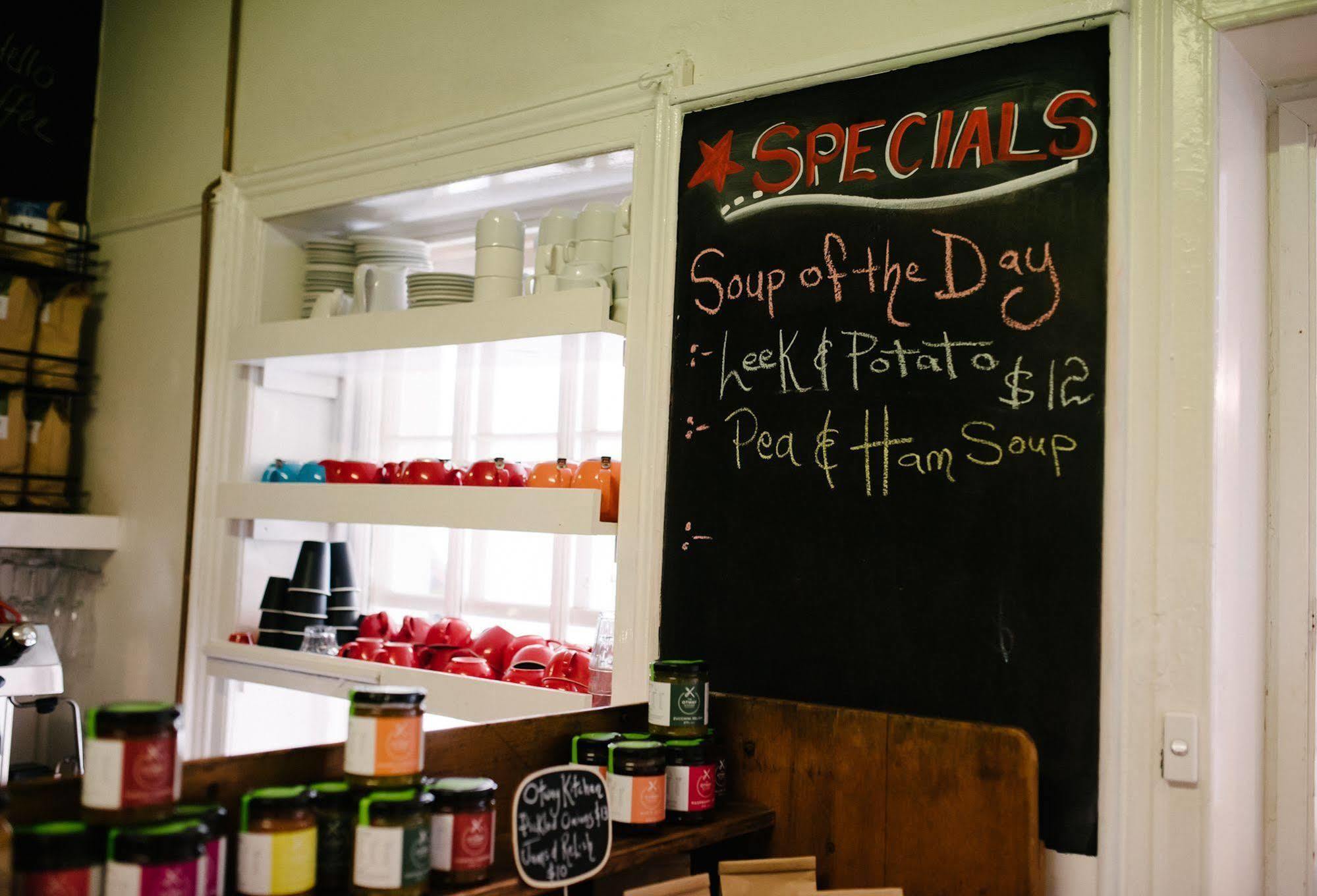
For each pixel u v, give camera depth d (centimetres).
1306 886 153
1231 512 146
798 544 169
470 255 264
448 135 223
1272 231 162
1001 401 154
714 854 162
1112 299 146
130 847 97
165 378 276
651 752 142
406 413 274
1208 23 145
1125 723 143
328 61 252
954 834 145
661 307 189
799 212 175
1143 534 144
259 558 262
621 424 234
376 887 109
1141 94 148
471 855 119
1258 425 157
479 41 225
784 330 174
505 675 207
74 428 300
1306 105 160
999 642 151
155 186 286
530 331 200
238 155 268
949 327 159
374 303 238
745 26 187
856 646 162
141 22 296
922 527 158
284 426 269
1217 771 139
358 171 238
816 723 159
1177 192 145
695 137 188
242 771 116
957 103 161
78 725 235
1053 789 144
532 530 197
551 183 221
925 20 167
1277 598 158
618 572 189
